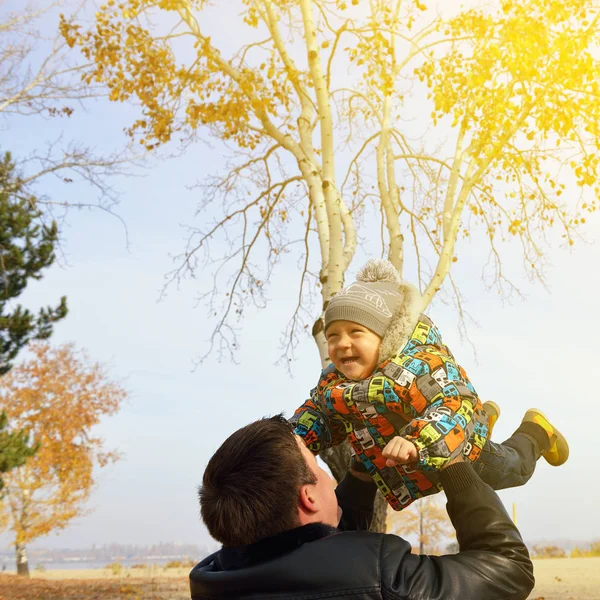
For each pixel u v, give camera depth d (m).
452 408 1.88
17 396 27.09
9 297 16.27
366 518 2.16
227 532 1.45
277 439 1.50
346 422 2.14
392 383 1.95
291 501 1.46
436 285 8.48
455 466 1.65
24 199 13.14
